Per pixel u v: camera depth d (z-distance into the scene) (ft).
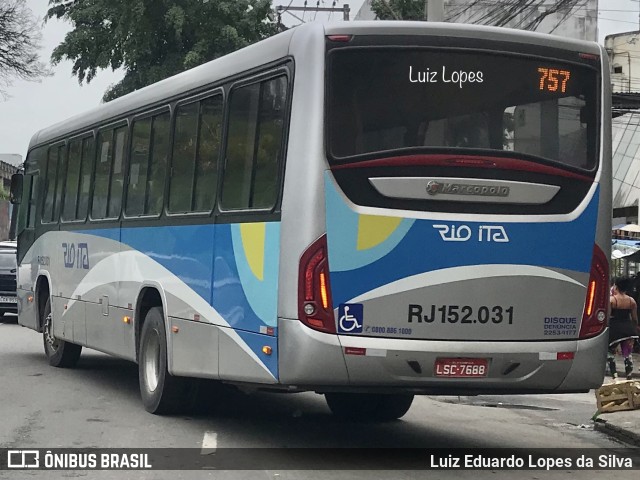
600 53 27.17
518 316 25.40
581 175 26.37
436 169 25.03
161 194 33.99
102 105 41.68
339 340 24.26
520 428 35.40
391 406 34.42
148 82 105.70
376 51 25.18
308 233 24.44
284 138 25.53
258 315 26.14
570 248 26.04
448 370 24.89
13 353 55.42
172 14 103.71
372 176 24.68
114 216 38.68
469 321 24.98
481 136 25.52
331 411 36.42
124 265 37.14
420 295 24.70
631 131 100.53
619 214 97.45
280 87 26.21
